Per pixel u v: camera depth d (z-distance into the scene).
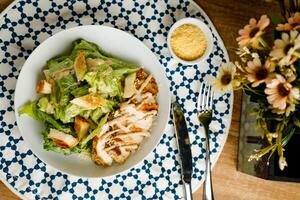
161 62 0.87
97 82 0.79
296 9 0.66
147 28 0.88
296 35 0.59
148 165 0.86
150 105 0.82
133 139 0.82
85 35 0.83
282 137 0.68
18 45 0.85
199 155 0.86
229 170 0.86
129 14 0.87
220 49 0.87
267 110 0.67
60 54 0.83
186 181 0.84
